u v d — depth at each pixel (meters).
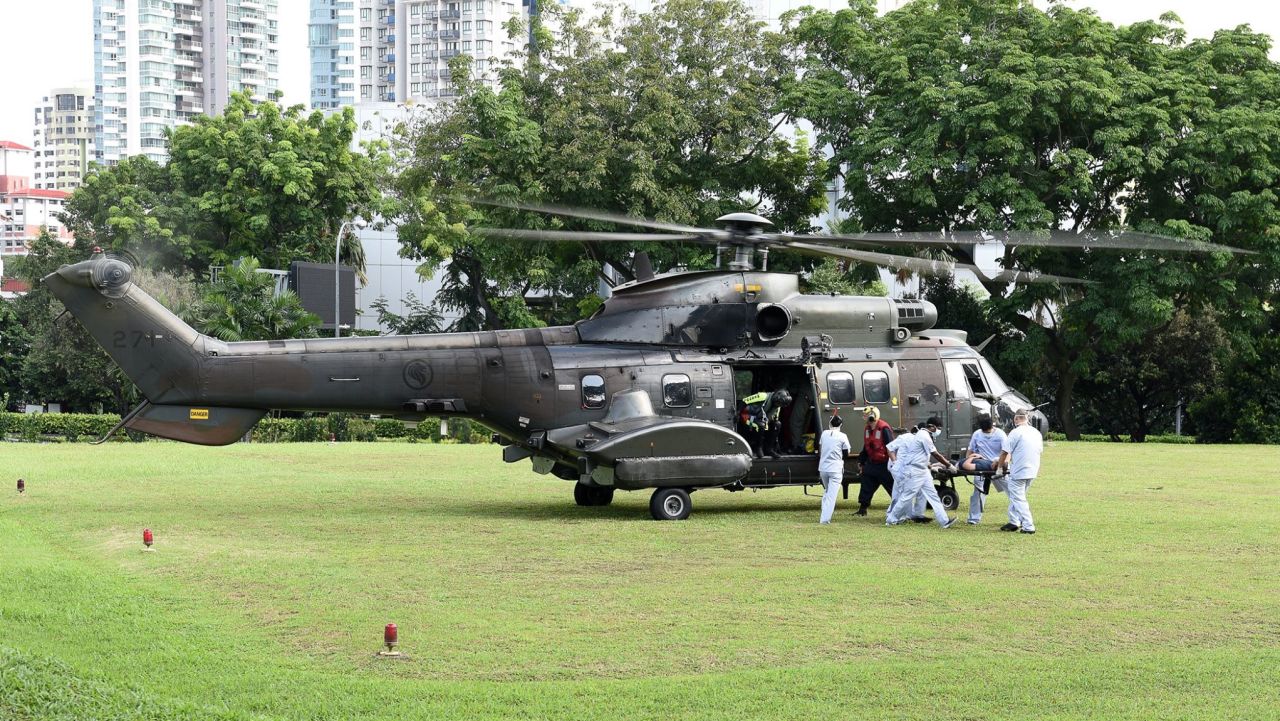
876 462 19.38
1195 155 38.34
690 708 8.61
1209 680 9.32
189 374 18.44
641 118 42.00
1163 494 22.91
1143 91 37.75
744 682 9.24
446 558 14.94
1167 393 52.75
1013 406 21.23
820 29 43.12
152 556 14.81
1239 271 40.34
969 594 12.66
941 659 10.01
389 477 26.03
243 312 43.12
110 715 7.95
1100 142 37.16
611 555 15.26
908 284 48.28
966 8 41.25
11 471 25.89
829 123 42.25
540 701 8.76
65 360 52.72
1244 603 12.26
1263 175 38.00
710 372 19.89
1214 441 47.53
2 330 62.66
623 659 10.02
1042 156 40.34
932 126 38.03
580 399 19.52
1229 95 39.56
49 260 62.91
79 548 15.70
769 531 17.59
